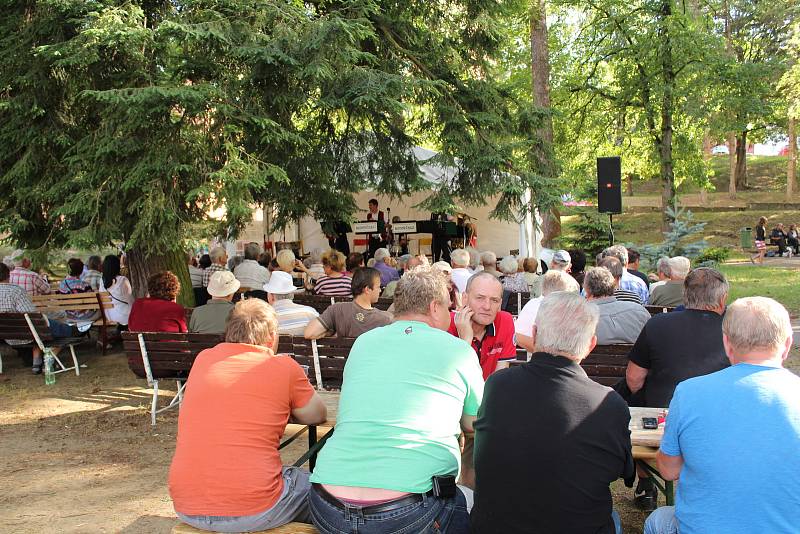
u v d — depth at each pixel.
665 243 13.85
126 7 6.58
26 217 7.66
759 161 47.25
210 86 6.38
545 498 2.14
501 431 2.22
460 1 9.49
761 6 27.27
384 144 9.57
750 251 25.16
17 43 6.92
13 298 7.40
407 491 2.31
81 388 7.09
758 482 2.01
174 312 5.94
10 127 7.07
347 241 16.69
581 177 18.91
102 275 9.27
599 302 4.35
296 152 8.25
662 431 2.88
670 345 3.23
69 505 4.18
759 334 2.14
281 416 2.74
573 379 2.25
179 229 6.80
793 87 23.53
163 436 5.55
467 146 9.10
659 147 18.89
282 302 6.08
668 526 2.51
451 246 16.47
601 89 19.72
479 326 3.56
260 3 6.94
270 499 2.61
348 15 8.11
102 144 6.55
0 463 4.96
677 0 18.11
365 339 2.62
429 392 2.43
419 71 9.40
